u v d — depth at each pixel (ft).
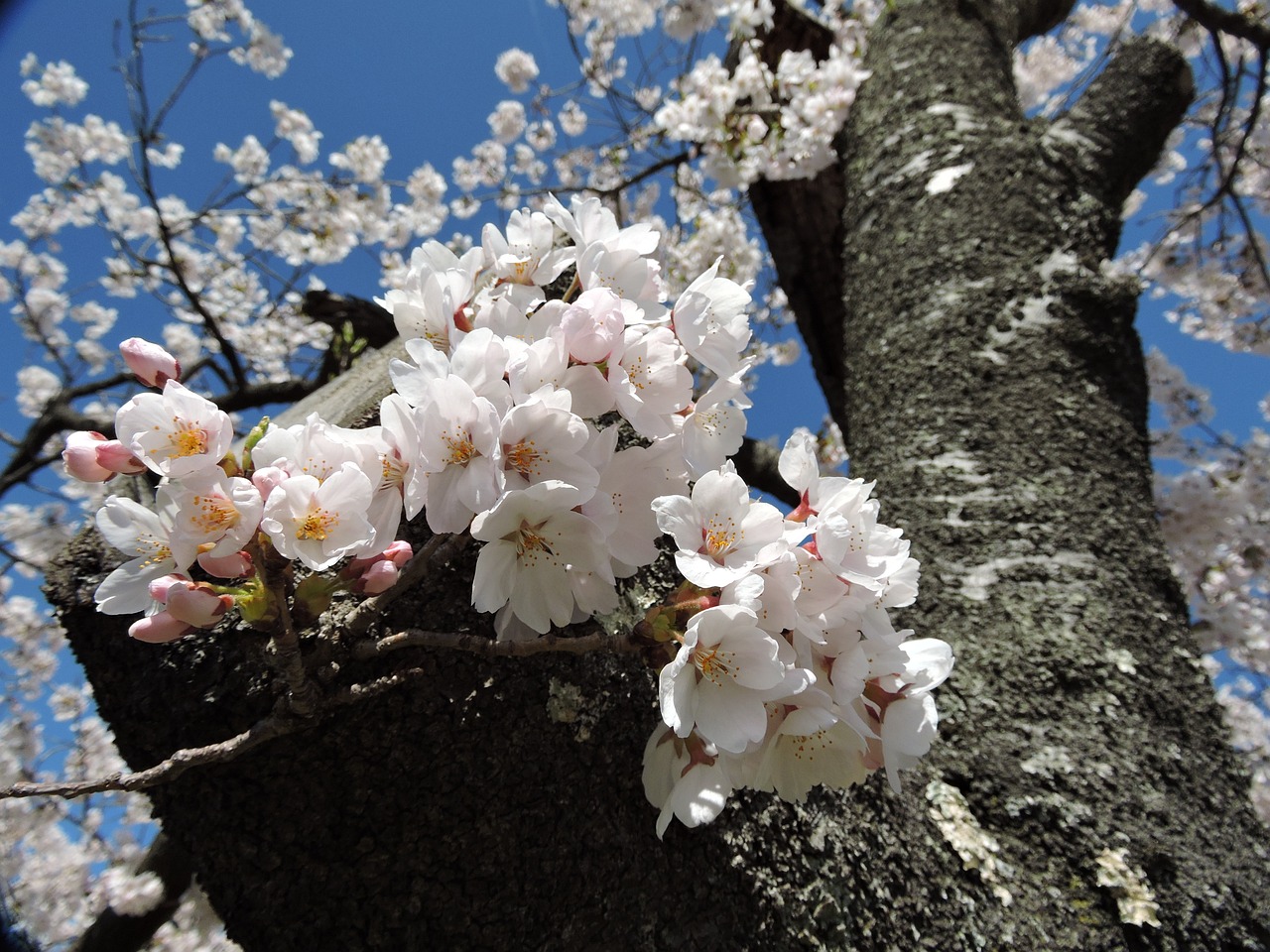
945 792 1.13
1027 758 1.16
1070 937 1.00
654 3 5.32
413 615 0.91
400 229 6.08
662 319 0.93
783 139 3.31
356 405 1.15
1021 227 1.88
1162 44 2.53
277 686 0.85
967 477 1.52
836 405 3.42
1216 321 5.26
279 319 5.89
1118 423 1.58
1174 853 1.06
